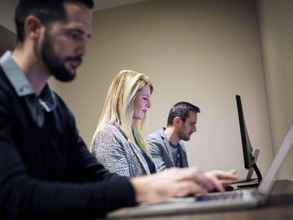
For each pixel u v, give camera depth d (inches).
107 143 59.6
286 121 69.8
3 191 22.0
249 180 69.9
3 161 23.4
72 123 38.8
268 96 100.5
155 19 122.3
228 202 22.0
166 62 118.9
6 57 31.6
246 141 63.4
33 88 33.3
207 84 113.8
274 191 31.0
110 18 127.1
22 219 21.5
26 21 31.5
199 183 26.3
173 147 101.3
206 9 117.6
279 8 68.0
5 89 29.0
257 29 111.7
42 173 31.4
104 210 21.8
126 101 66.8
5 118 26.8
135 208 22.9
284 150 31.1
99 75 125.0
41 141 31.7
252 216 18.8
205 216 19.9
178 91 116.1
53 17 30.4
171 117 102.5
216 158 109.1
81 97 125.5
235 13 114.7
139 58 122.0
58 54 30.8
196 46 116.8
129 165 60.2
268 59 90.7
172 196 25.7
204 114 112.4
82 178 38.1
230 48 113.5
